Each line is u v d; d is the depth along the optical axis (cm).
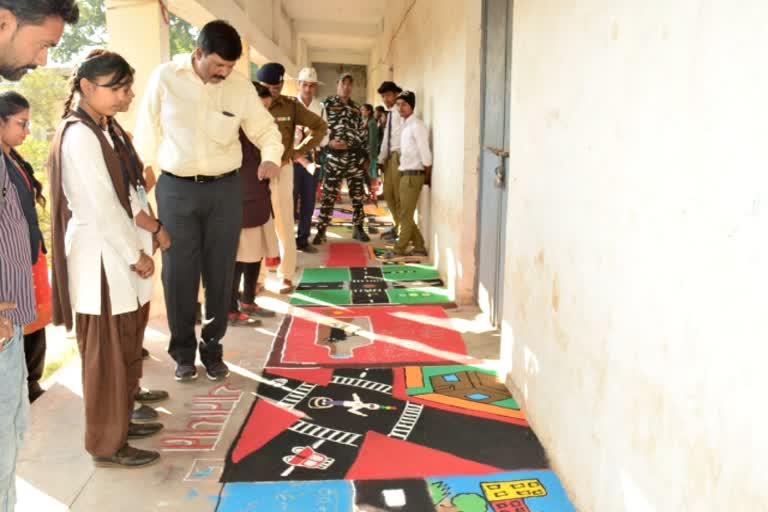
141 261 244
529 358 282
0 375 142
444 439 268
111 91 220
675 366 152
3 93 267
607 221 192
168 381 332
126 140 251
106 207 224
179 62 296
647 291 166
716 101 133
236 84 309
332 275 581
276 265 531
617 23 183
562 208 234
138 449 252
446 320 442
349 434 273
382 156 732
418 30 703
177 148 296
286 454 256
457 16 474
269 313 457
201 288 433
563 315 234
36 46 121
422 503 221
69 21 125
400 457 253
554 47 242
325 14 1283
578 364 219
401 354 374
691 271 144
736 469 128
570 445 226
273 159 318
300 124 500
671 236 153
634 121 173
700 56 139
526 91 281
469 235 472
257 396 314
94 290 229
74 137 220
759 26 119
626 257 179
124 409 242
